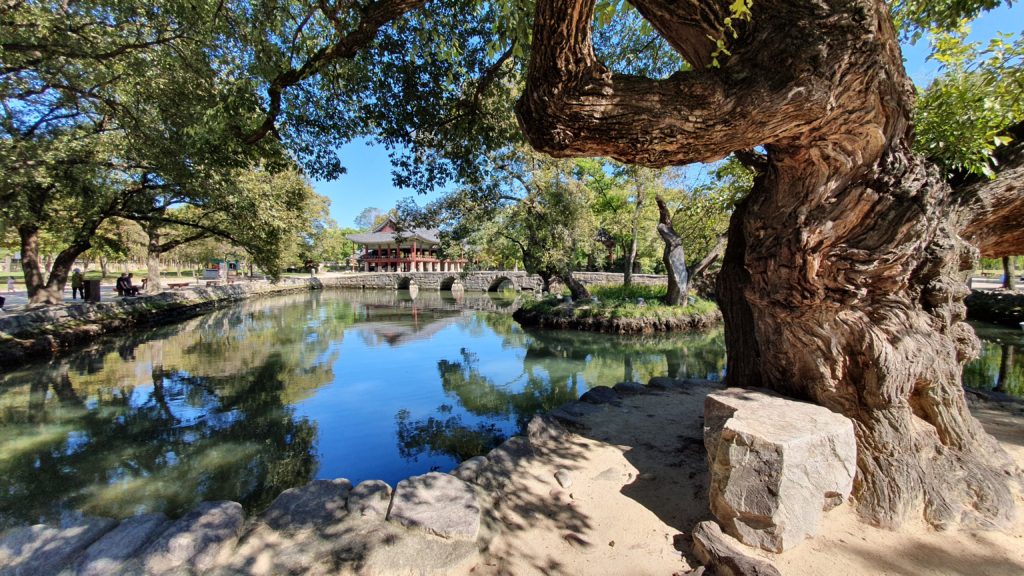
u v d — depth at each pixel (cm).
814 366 257
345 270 5494
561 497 264
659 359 1090
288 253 1981
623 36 511
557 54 190
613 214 2175
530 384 862
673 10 227
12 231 1287
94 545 208
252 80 432
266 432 603
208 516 223
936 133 283
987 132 269
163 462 512
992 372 755
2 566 198
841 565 195
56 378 880
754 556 200
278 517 232
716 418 248
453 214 1736
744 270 333
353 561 202
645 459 312
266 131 471
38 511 413
